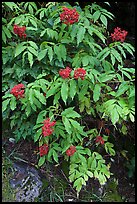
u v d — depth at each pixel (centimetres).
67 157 242
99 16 244
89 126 271
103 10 248
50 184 256
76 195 255
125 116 213
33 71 242
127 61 344
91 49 245
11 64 250
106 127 275
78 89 224
